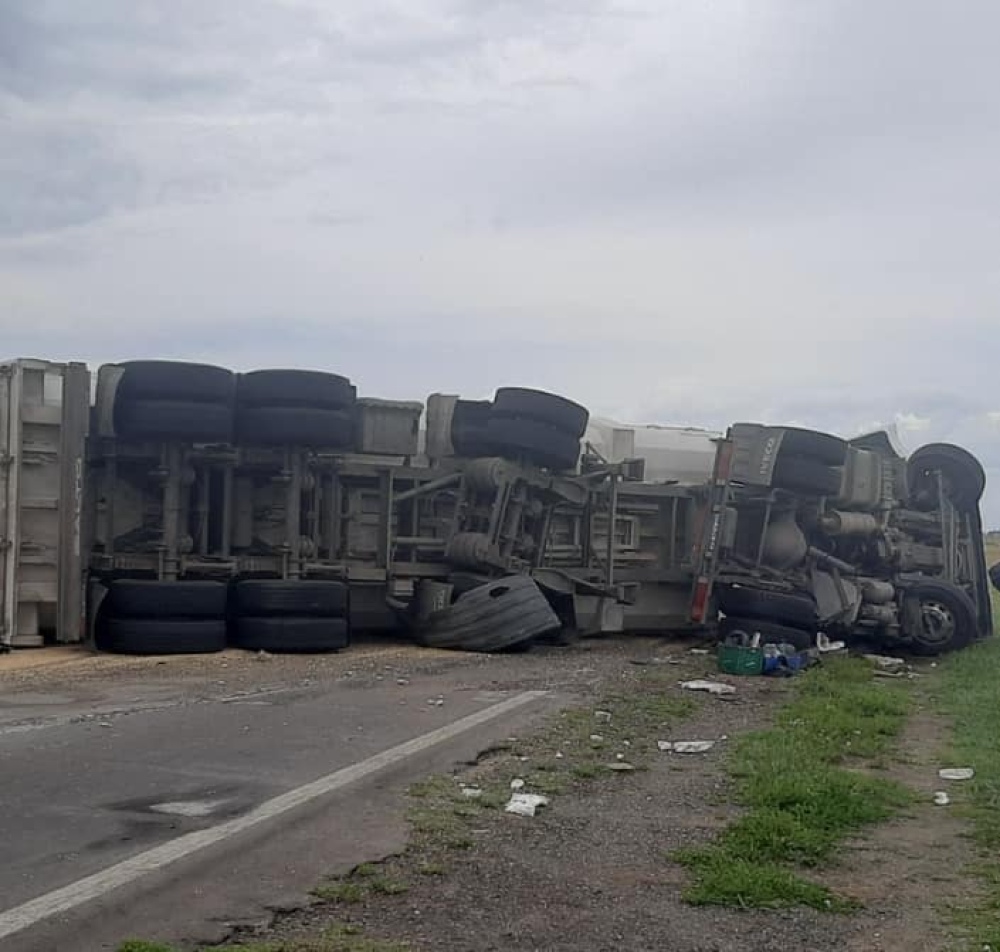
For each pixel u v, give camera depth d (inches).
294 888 256.1
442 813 321.1
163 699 485.1
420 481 732.0
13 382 617.6
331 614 660.1
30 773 342.0
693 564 816.9
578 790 359.6
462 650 696.4
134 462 655.8
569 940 235.9
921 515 908.6
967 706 564.7
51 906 233.5
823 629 839.7
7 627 619.2
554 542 786.8
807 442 806.5
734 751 424.8
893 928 252.2
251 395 659.4
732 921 251.3
